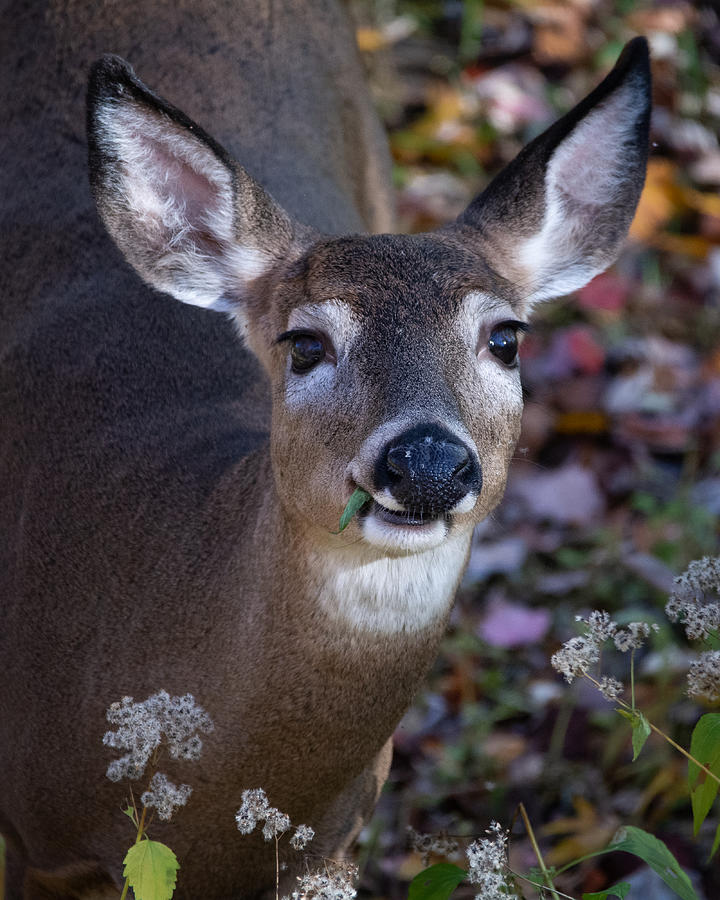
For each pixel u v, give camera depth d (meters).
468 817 9.64
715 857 8.89
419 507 6.15
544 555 11.59
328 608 6.80
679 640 10.63
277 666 6.91
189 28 10.11
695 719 9.79
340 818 7.61
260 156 9.81
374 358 6.58
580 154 7.81
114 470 7.98
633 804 9.44
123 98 7.32
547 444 12.45
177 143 7.47
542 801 9.68
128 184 7.54
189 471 7.77
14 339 9.04
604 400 12.66
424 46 16.28
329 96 10.74
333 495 6.56
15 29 10.12
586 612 11.05
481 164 15.06
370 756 7.25
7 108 9.97
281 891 7.43
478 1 16.02
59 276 9.19
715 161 15.13
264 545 7.00
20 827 7.88
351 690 6.95
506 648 10.88
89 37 9.93
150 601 7.36
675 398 12.73
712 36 16.83
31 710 7.66
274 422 7.03
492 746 10.11
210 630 7.12
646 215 14.12
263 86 10.18
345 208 10.09
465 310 6.78
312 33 10.78
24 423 8.57
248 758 7.03
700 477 12.12
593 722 10.06
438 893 6.09
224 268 7.68
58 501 8.05
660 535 11.43
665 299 13.62
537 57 16.09
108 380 8.45
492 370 6.87
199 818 7.16
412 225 14.21
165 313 8.73
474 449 6.30
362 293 6.76
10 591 8.04
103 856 7.52
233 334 8.71
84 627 7.56
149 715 6.25
